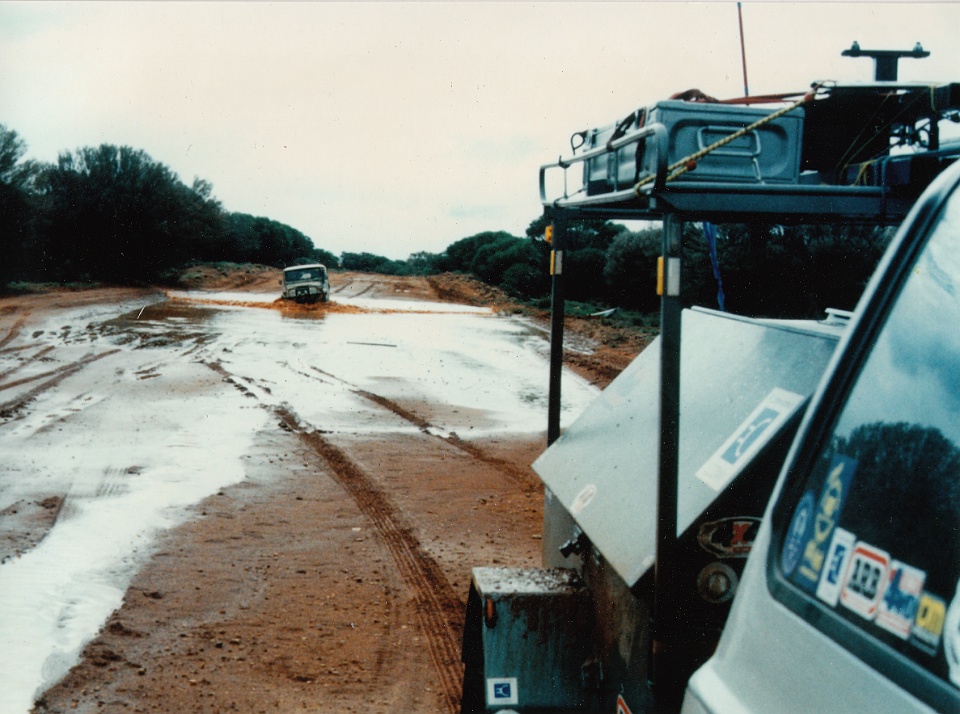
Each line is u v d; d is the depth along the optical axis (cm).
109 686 578
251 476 1197
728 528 280
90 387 1850
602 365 2398
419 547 918
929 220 179
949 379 151
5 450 1278
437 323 3841
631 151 382
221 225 6303
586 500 378
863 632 144
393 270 9038
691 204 300
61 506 1013
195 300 4778
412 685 598
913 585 138
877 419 165
